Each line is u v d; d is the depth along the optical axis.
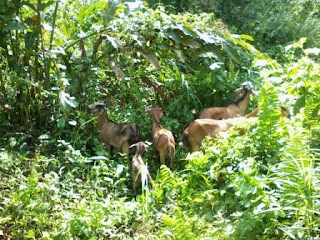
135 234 4.16
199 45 5.75
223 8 8.91
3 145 5.10
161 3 8.17
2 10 4.94
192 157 4.67
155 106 6.01
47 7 5.26
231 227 3.98
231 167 4.46
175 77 6.10
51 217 4.16
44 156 4.94
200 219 4.21
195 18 6.09
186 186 4.55
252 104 5.99
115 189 4.70
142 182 4.46
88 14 5.72
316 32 8.84
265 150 4.61
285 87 4.86
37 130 5.34
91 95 5.56
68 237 3.94
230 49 6.09
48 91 5.30
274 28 8.70
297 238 3.82
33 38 5.16
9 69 5.28
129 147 4.93
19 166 4.82
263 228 3.95
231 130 4.92
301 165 4.16
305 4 9.30
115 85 5.95
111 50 5.50
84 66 5.50
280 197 4.05
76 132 5.27
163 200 4.50
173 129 5.72
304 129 4.71
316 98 4.70
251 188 4.09
